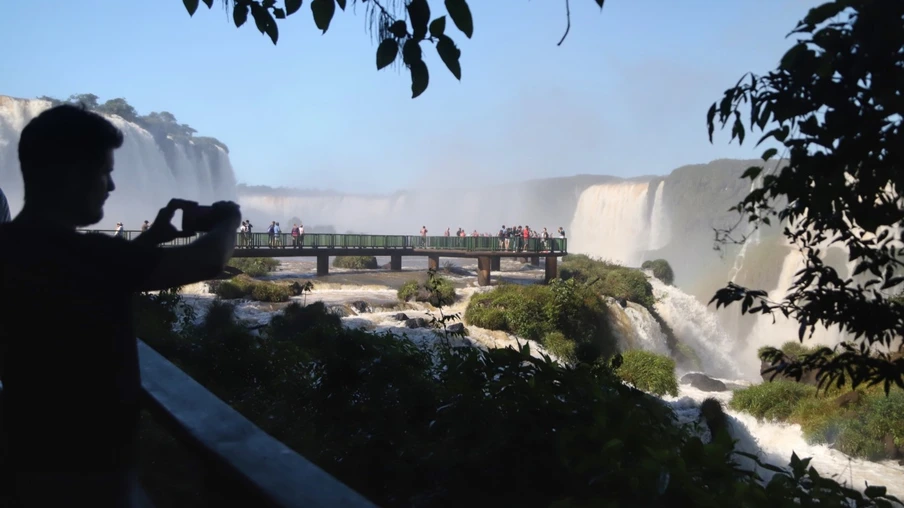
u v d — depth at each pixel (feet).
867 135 6.76
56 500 5.90
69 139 5.92
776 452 53.01
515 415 12.02
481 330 85.61
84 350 5.77
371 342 17.15
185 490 10.52
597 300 96.94
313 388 17.57
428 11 8.63
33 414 5.86
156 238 6.65
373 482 13.43
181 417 7.37
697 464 10.13
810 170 7.23
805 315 8.25
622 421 11.34
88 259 5.78
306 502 5.65
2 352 5.97
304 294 98.78
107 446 6.01
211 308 57.36
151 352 9.84
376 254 131.34
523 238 126.72
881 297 7.98
